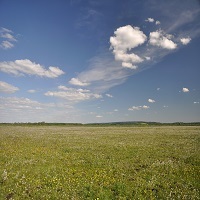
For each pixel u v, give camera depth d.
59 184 13.37
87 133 54.44
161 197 11.67
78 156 21.94
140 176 14.87
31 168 16.84
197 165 17.97
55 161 19.52
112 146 28.78
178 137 40.91
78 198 11.45
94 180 14.10
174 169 16.47
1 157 20.67
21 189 12.57
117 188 12.57
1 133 52.59
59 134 50.62
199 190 12.58
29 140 36.06
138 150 25.11
